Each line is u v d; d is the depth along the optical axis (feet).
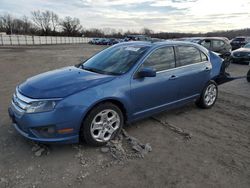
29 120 10.34
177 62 15.31
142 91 13.06
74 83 11.38
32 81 12.21
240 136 13.84
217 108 18.80
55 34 315.58
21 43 176.04
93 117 11.25
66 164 10.37
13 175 9.55
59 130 10.48
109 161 10.68
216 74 18.38
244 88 26.30
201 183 9.44
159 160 10.91
